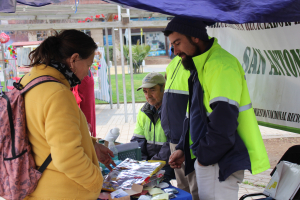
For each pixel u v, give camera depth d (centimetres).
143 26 750
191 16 161
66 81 155
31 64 155
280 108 279
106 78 999
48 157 147
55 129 137
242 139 201
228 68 190
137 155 265
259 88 301
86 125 163
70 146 137
